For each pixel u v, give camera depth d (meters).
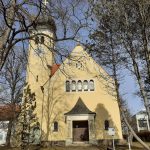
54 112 37.81
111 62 17.36
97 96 38.41
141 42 16.69
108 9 16.30
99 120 37.09
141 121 62.25
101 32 16.59
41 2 11.87
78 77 39.31
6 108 35.56
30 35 12.53
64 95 38.69
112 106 37.69
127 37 16.56
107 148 31.38
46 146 35.44
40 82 39.34
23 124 30.41
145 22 15.78
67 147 33.78
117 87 17.75
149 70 16.14
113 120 36.91
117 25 16.59
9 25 11.15
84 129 37.00
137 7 16.08
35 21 12.38
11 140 34.41
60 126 36.97
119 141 35.72
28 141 30.50
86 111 36.59
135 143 36.62
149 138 48.44
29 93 31.58
